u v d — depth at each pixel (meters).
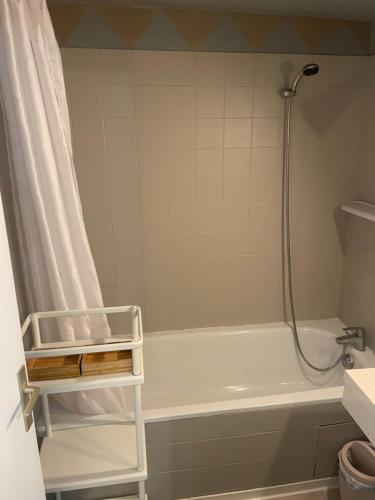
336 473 1.75
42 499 0.93
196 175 2.08
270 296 2.37
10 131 1.19
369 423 1.08
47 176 1.22
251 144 2.07
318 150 2.14
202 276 2.26
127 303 2.23
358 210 1.97
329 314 2.44
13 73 1.11
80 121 1.90
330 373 2.27
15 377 0.79
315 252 2.33
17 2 1.08
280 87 2.01
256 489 1.72
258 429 1.61
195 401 2.24
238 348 2.32
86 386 1.18
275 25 1.92
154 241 2.15
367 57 2.03
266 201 2.18
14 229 1.38
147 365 2.24
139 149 1.99
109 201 2.04
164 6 1.81
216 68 1.94
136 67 1.88
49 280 1.33
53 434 1.46
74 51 1.81
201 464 1.63
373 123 2.02
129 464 1.33
